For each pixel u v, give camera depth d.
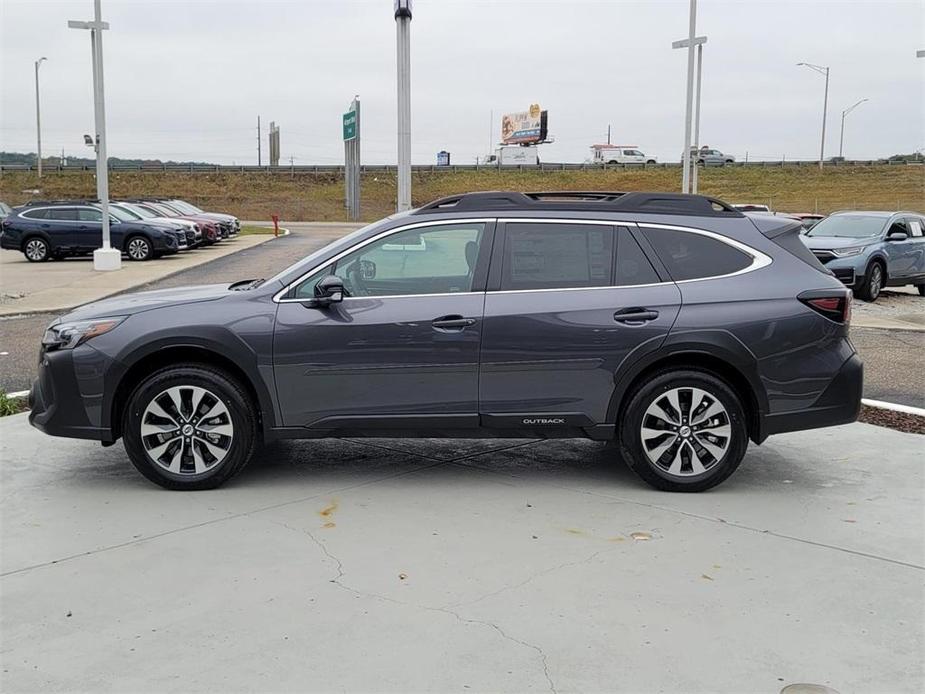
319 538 4.82
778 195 69.81
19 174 76.44
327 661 3.51
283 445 6.79
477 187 77.56
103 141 21.69
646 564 4.47
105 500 5.47
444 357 5.53
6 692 3.30
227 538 4.82
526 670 3.44
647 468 5.62
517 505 5.38
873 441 6.86
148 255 24.42
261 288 5.71
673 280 5.63
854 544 4.77
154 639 3.70
